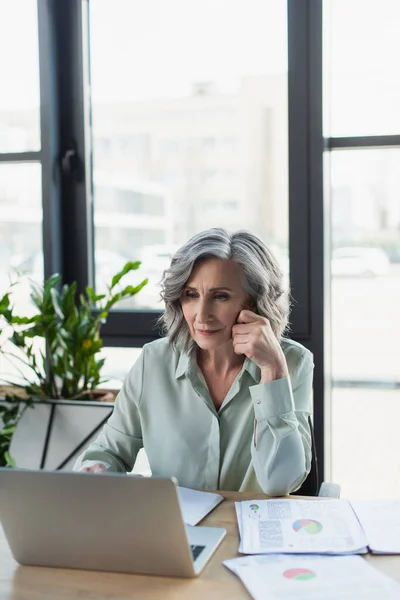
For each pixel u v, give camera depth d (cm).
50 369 272
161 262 294
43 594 119
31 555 130
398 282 277
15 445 262
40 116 292
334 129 274
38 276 302
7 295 262
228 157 283
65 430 259
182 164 289
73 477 120
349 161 275
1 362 300
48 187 294
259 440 167
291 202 271
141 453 259
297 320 273
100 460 182
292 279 273
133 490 117
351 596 112
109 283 303
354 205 277
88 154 299
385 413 287
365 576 119
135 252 298
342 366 287
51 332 270
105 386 289
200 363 184
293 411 169
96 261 305
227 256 172
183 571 122
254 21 276
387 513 147
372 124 270
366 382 286
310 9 264
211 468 179
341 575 120
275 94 275
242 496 162
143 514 119
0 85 297
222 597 115
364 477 290
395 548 130
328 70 271
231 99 281
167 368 186
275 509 151
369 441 289
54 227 296
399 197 273
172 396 184
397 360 282
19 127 298
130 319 293
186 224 291
